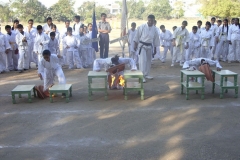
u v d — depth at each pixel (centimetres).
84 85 979
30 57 1333
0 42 1228
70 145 527
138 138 550
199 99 789
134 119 648
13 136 571
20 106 759
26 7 4406
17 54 1295
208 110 698
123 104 757
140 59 989
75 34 1320
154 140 541
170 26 3869
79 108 731
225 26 1446
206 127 597
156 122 628
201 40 1372
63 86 803
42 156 489
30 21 1350
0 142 545
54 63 825
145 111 698
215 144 521
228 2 2606
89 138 555
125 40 1308
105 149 509
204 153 490
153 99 797
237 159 470
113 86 875
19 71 1245
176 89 902
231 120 632
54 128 606
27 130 599
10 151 509
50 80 842
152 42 995
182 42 1322
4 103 789
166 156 481
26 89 787
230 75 783
